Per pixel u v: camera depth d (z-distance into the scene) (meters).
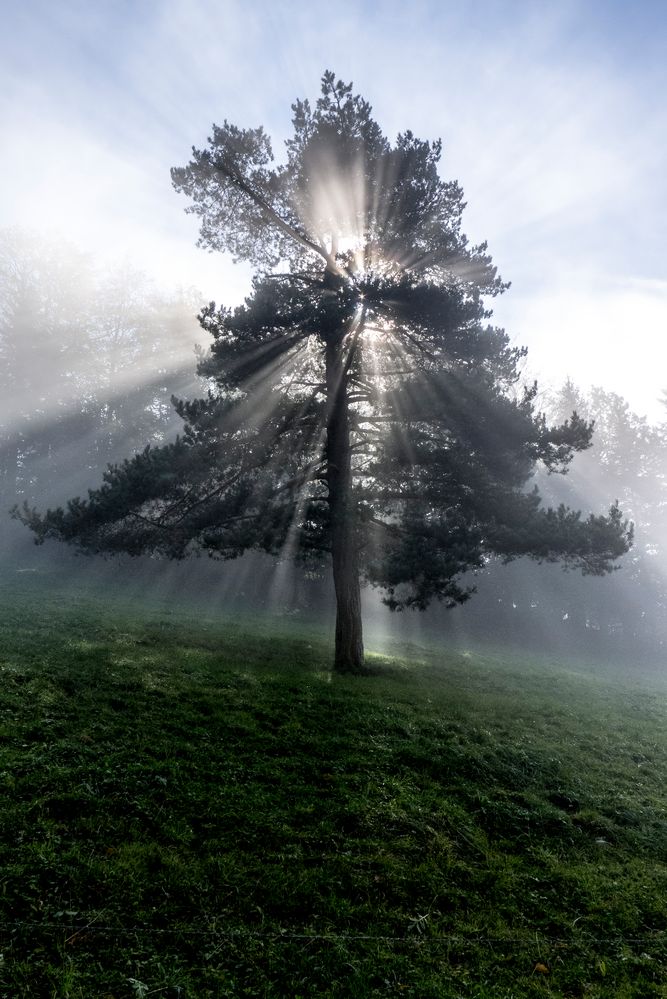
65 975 5.15
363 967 5.84
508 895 7.30
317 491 19.23
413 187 16.81
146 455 15.76
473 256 17.50
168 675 12.80
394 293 15.65
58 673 11.55
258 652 17.95
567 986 6.10
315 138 16.98
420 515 17.64
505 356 16.91
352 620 17.50
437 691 15.76
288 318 15.84
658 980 6.31
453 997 5.63
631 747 13.45
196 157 18.05
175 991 5.21
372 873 7.25
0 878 6.00
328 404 17.67
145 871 6.54
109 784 7.87
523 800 9.62
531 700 17.33
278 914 6.38
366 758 10.02
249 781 8.70
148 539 16.70
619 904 7.39
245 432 16.95
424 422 17.83
